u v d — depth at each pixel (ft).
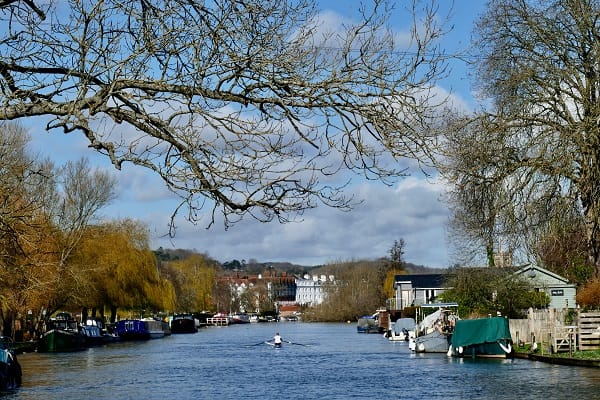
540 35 110.83
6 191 65.72
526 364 130.72
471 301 192.65
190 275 483.92
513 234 108.27
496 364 134.31
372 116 23.04
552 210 107.96
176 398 96.02
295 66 23.31
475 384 103.96
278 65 23.30
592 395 87.56
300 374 127.85
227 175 23.13
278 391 103.09
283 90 23.47
